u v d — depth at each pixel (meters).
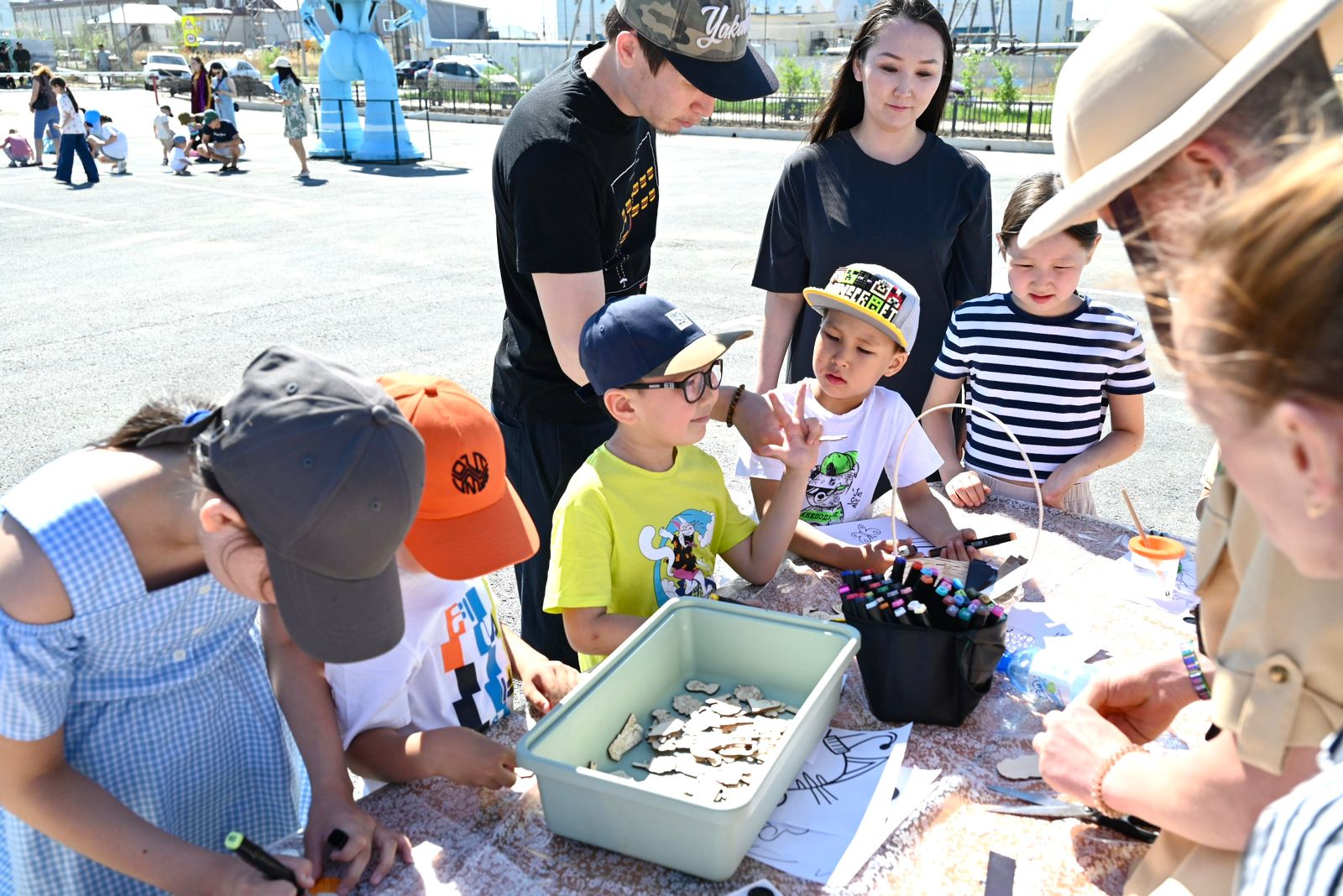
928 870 1.18
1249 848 0.67
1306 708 0.84
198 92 17.61
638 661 1.44
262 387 1.04
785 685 1.53
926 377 2.90
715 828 1.10
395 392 1.46
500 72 31.42
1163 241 0.78
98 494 1.14
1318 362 0.57
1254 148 0.83
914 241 2.71
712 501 1.89
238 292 7.75
